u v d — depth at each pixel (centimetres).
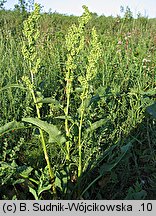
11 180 258
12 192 264
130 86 440
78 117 261
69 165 263
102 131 310
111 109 346
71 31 239
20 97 383
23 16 844
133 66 476
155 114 272
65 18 1123
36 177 279
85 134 287
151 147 328
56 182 253
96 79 435
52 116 337
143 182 287
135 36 655
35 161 300
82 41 240
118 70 470
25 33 239
